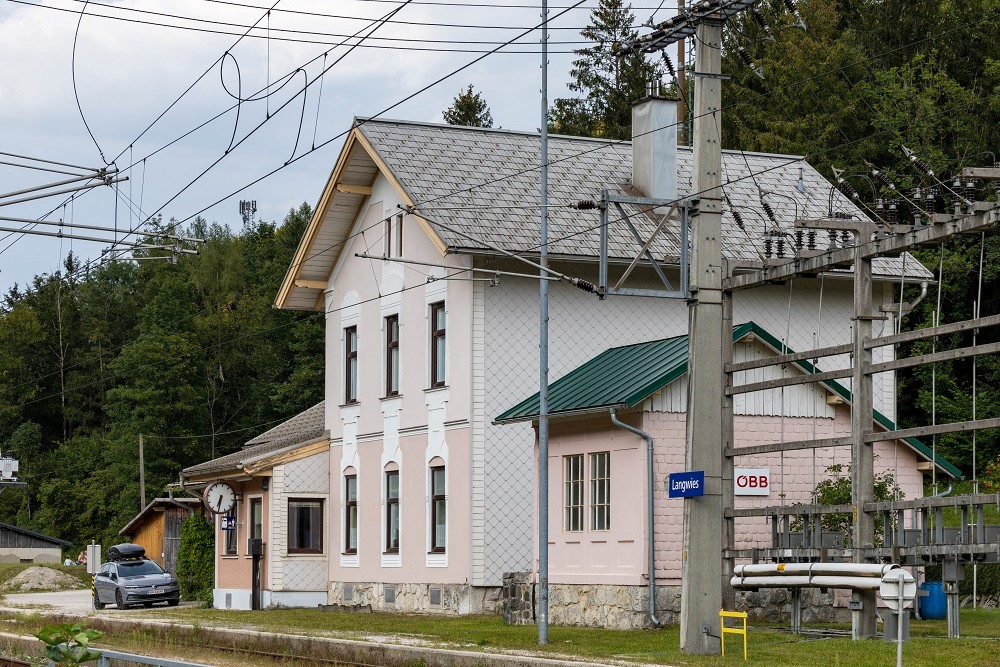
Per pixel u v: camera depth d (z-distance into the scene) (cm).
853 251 2020
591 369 2988
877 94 5131
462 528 3244
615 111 6538
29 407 9731
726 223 3484
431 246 3447
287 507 3884
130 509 7781
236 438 8219
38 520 8600
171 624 2964
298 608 3822
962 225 1861
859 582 1955
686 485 2103
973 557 1875
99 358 9600
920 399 4716
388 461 3634
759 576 2111
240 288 8956
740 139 5519
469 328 3250
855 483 2003
